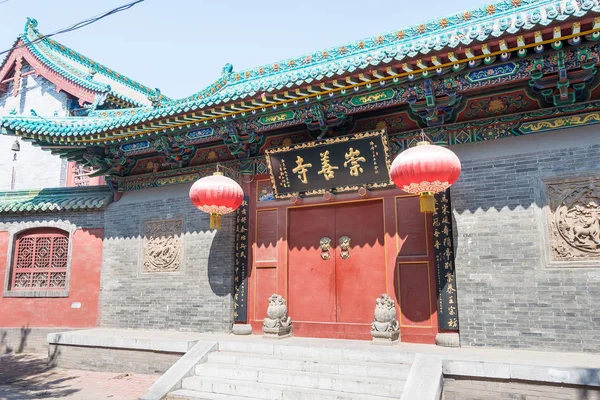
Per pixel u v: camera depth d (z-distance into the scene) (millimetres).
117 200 15141
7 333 14883
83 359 12258
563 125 9734
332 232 12078
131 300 13867
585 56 8797
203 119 11922
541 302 9148
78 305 14594
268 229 12742
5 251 15516
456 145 10680
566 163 9438
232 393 9031
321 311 11789
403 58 9172
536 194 9578
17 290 15234
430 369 8125
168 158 13852
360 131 11789
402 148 11281
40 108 21688
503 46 8570
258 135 12734
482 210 10000
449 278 10156
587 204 9117
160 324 13250
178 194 13930
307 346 9961
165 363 11148
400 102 10523
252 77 13977
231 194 11562
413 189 9336
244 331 12125
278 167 11984
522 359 8188
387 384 8234
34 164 21828
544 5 10516
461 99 10523
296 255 12359
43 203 15336
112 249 14570
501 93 10320
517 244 9539
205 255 13086
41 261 15391
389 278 11047
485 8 11258
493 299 9562
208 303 12742
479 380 8031
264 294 12422
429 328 10398
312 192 11938
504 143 10188
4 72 22625
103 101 19328
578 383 7289
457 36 8961
